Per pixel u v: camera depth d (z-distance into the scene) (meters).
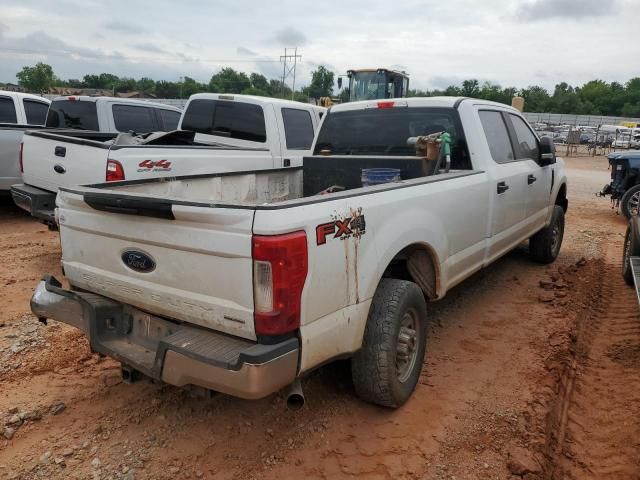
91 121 9.28
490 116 5.25
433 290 4.06
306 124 8.36
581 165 27.59
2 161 8.35
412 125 5.02
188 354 2.55
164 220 2.71
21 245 7.12
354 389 3.69
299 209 2.59
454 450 3.17
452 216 4.07
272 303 2.50
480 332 4.87
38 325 4.61
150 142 6.48
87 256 3.21
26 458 2.95
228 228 2.52
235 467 2.96
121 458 2.98
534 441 3.28
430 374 4.06
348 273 2.93
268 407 3.52
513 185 5.25
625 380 4.07
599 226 10.54
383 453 3.12
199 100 8.27
